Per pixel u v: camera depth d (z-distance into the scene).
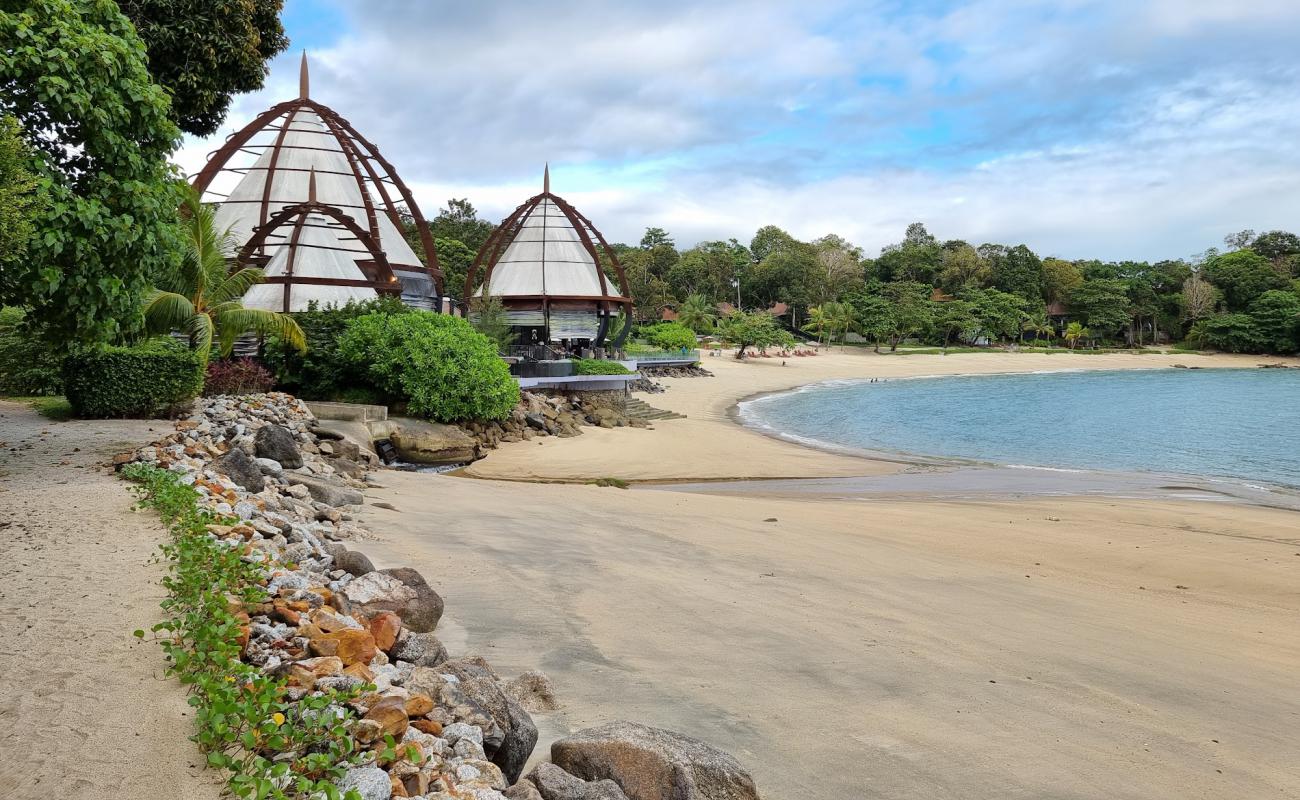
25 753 4.02
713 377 78.50
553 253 55.72
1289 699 7.92
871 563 13.05
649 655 7.49
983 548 15.38
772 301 156.12
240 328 25.08
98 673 5.01
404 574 7.88
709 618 8.87
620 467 26.98
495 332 46.66
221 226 40.44
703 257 153.38
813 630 8.75
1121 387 83.62
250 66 24.52
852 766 5.63
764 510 18.52
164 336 23.84
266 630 5.55
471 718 4.91
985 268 165.25
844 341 140.38
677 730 5.90
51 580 6.78
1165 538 17.03
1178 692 7.83
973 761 5.86
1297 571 14.41
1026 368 118.00
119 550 7.75
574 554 11.66
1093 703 7.30
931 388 80.44
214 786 3.86
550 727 5.79
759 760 5.61
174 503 8.79
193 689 4.82
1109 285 159.88
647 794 4.64
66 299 12.04
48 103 11.30
